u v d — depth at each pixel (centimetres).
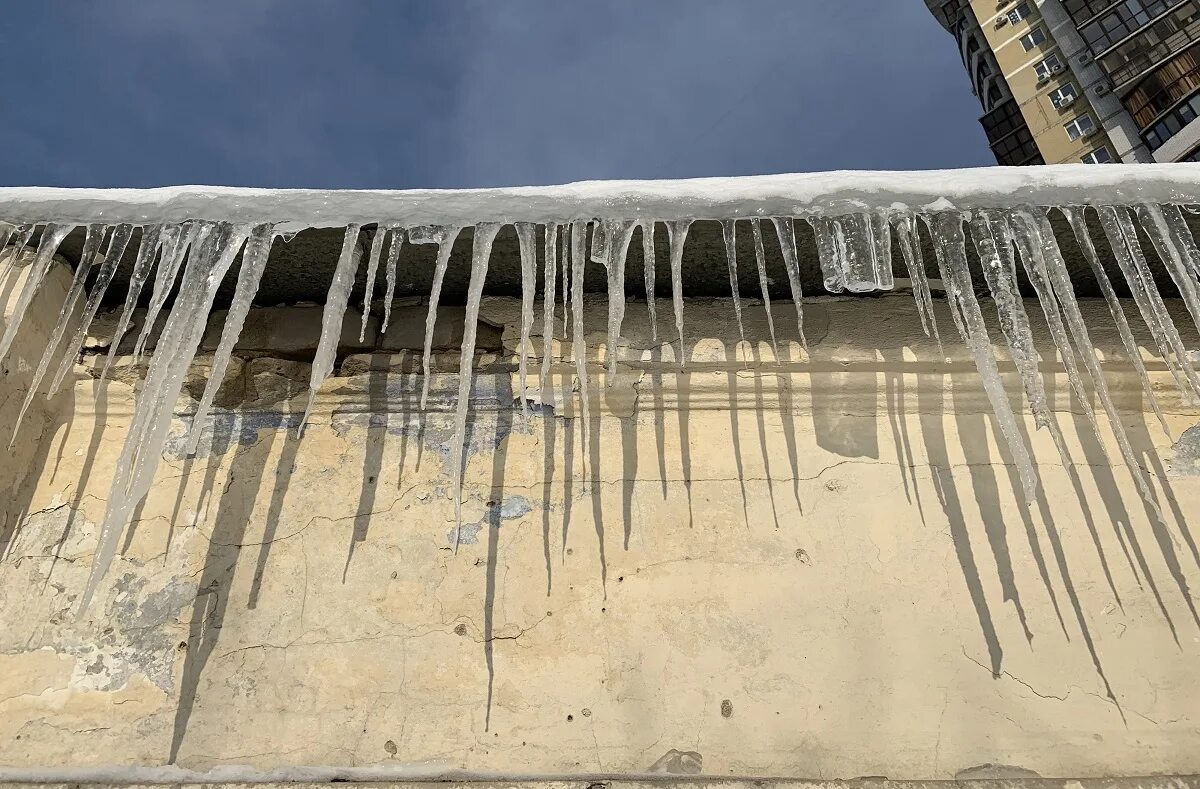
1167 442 256
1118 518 241
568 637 221
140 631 220
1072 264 257
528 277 227
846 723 209
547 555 234
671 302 275
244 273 224
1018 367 224
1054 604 227
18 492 239
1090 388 262
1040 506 243
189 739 204
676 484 247
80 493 241
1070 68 1730
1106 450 252
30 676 212
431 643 220
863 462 251
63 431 251
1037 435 255
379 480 247
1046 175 224
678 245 226
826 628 224
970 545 237
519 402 261
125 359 261
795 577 232
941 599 228
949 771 202
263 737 205
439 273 226
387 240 242
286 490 245
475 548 235
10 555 229
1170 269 225
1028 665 217
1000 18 1866
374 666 216
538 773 201
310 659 217
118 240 228
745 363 263
